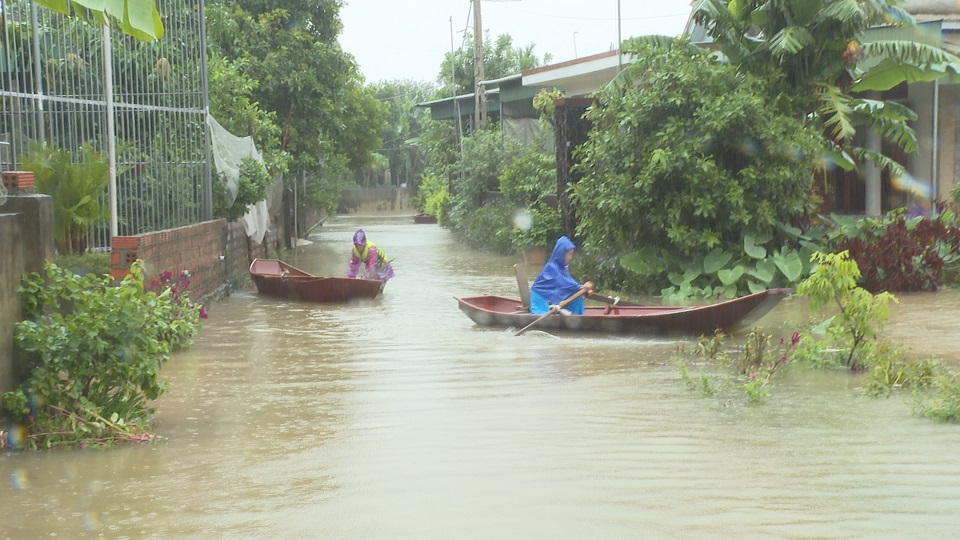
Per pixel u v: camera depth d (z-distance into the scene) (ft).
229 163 57.26
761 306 35.78
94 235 38.73
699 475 18.58
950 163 61.16
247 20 89.40
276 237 84.79
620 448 20.77
